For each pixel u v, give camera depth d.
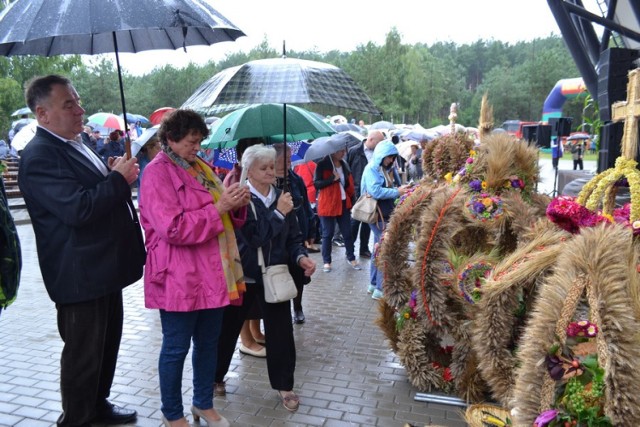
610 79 5.12
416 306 3.43
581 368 1.60
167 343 2.73
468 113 65.19
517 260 2.56
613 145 4.28
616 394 1.50
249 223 3.08
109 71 46.47
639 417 1.49
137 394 3.40
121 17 2.15
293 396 3.26
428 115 62.16
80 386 2.72
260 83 3.08
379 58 54.06
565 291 1.68
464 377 3.28
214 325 2.90
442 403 3.33
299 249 3.27
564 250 1.80
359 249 7.94
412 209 3.59
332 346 4.30
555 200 2.32
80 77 45.41
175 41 3.19
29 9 2.23
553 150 11.20
